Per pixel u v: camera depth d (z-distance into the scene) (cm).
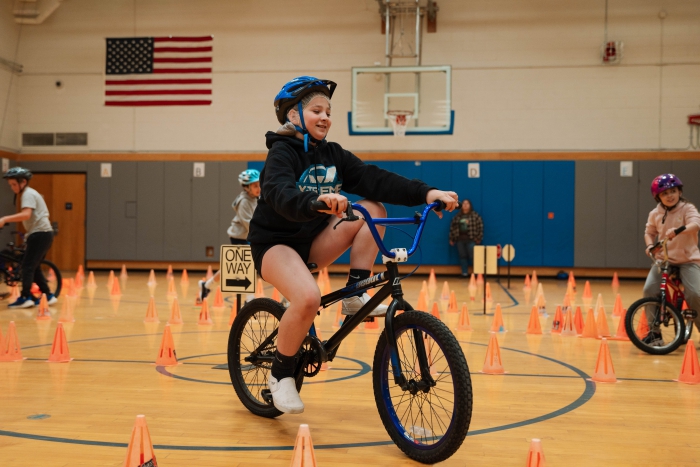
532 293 1208
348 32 1588
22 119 1678
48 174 1678
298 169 328
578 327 734
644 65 1516
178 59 1634
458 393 279
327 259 338
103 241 1678
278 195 294
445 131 1553
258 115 1622
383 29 1575
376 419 374
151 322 791
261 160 1623
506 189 1562
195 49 1631
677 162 1510
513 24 1546
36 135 1677
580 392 452
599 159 1534
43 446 320
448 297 1096
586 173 1539
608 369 489
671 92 1510
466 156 1567
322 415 383
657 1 1506
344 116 1592
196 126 1642
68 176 1678
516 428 361
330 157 340
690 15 1500
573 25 1531
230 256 527
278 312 366
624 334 695
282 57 1609
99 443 325
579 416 388
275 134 334
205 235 1648
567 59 1536
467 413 276
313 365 354
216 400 417
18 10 1638
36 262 909
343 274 1603
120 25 1656
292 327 316
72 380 475
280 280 320
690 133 1509
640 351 623
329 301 339
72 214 1683
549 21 1538
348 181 347
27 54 1675
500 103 1556
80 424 360
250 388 400
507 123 1556
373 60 1583
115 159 1662
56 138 1673
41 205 898
